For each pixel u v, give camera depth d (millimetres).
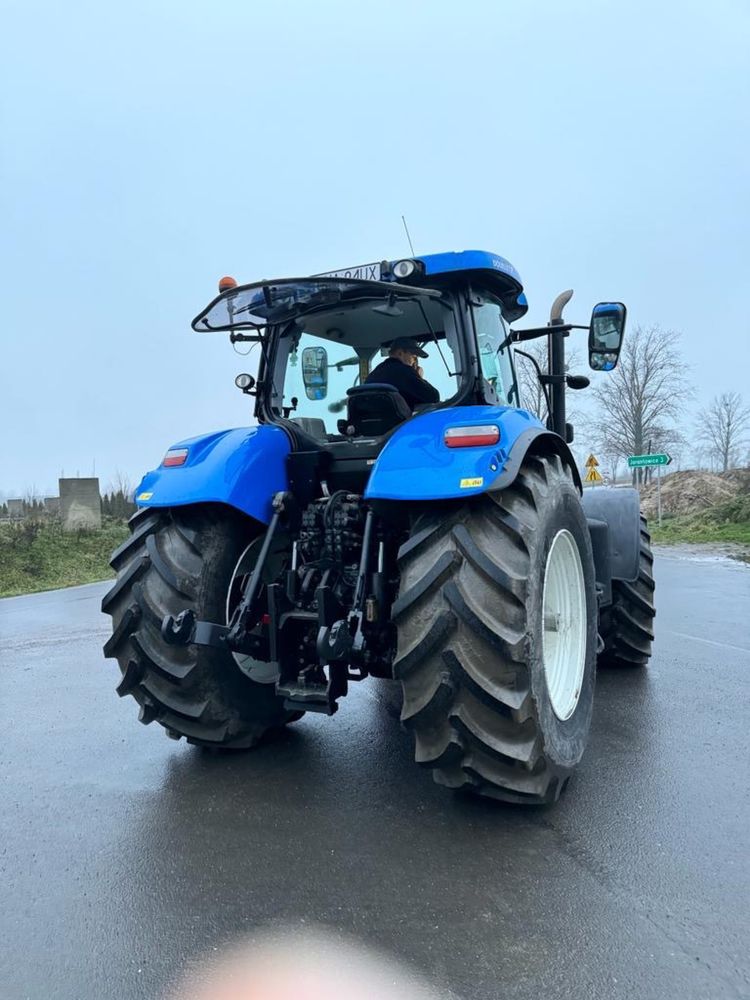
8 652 6379
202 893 2293
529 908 2170
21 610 9602
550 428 4480
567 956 1950
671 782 3076
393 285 2920
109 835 2695
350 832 2670
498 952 1971
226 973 1915
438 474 2633
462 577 2574
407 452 2762
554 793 2795
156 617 3061
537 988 1832
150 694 3146
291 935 2062
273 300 3285
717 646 5762
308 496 3322
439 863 2438
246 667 3371
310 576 3096
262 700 3457
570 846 2539
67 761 3488
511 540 2617
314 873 2391
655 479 33562
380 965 1927
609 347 4215
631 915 2129
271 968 1927
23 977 1924
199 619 3096
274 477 3279
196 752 3545
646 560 4902
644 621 4887
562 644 3270
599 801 2895
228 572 3221
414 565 2656
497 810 2828
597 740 3602
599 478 20469
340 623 2752
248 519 3355
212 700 3205
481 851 2512
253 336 3709
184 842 2625
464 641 2533
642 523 5020
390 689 4738
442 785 2875
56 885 2363
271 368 3662
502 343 3627
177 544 3184
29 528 16516
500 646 2467
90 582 14391
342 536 3102
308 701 2924
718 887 2273
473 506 2709
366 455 3260
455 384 3270
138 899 2270
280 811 2857
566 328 4281
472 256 3092
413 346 3398
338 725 3918
